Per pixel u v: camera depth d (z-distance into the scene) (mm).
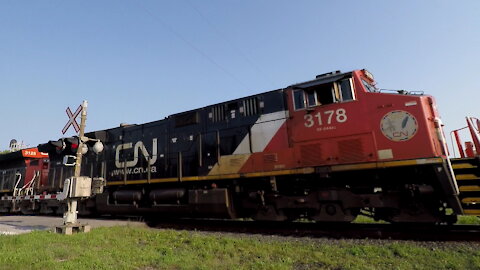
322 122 7602
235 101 9352
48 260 4902
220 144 9336
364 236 6613
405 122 6648
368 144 6945
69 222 8172
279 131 8242
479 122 6875
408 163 6430
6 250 5703
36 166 16016
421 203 6488
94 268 4543
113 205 11445
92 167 12758
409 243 5797
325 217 7355
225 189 8719
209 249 5816
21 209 15375
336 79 7508
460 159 6336
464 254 4945
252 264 4773
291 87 8250
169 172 10289
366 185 7270
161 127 11047
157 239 6934
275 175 8062
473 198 6047
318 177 7664
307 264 4801
